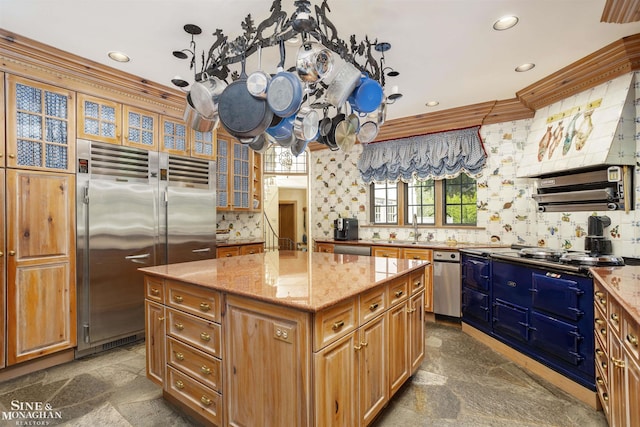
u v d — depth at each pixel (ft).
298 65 5.50
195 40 7.77
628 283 5.53
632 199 8.11
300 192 32.42
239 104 5.99
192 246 11.53
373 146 15.61
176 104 11.16
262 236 16.71
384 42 7.92
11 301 7.84
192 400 6.12
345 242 14.96
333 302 4.63
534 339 8.18
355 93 6.53
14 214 7.88
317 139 8.06
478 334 10.50
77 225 8.90
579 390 7.02
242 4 6.42
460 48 8.21
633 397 4.46
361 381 5.47
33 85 8.17
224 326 5.56
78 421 6.25
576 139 9.10
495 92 11.24
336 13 6.73
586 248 8.95
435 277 12.31
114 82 9.51
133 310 10.00
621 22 6.78
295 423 4.65
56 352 8.59
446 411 6.61
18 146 7.95
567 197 9.37
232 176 14.08
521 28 7.36
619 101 8.19
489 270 9.97
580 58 8.73
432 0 6.35
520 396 7.16
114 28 7.25
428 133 14.07
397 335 6.73
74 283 8.85
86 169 9.07
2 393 7.24
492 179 12.87
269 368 4.94
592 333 6.75
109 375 8.05
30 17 6.81
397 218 15.60
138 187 10.16
